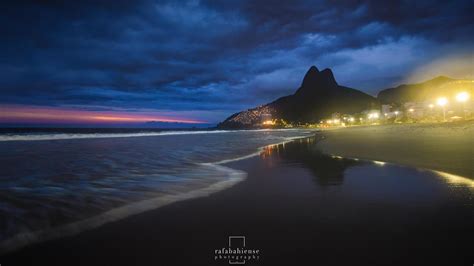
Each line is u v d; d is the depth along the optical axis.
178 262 3.98
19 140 34.28
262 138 50.03
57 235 5.01
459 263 3.71
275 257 4.03
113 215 6.15
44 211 6.39
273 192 8.14
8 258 4.16
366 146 21.41
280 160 16.39
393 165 12.57
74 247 4.53
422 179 9.23
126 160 15.98
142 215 6.13
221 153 21.16
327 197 7.33
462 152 14.04
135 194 8.07
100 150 22.17
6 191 8.28
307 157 17.67
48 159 15.98
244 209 6.48
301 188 8.55
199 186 9.19
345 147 22.16
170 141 37.69
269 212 6.19
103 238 4.88
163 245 4.55
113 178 10.55
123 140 38.72
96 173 11.60
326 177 10.27
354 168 12.17
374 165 12.85
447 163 11.59
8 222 5.63
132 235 4.99
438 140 20.50
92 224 5.58
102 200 7.38
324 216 5.78
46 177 10.59
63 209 6.55
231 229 5.21
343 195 7.47
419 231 4.82
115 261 4.04
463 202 6.47
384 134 35.34
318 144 28.09
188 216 6.03
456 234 4.66
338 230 4.98
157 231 5.18
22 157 16.83
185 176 11.12
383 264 3.72
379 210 6.04
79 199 7.45
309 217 5.74
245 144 32.31
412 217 5.54
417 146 18.17
